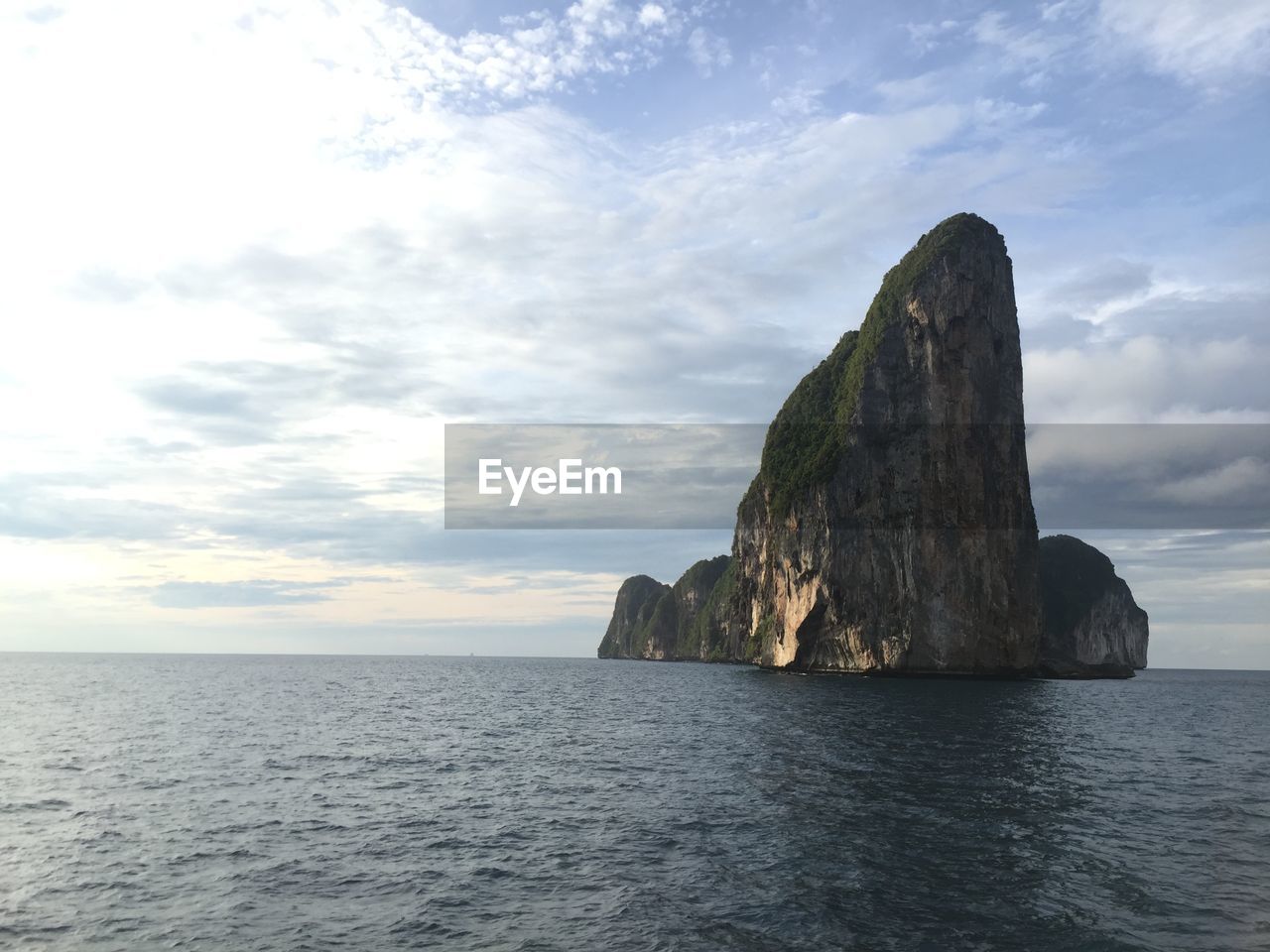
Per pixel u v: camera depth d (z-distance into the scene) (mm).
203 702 68938
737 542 167000
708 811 24578
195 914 15914
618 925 15180
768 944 14234
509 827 22812
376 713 59500
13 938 14672
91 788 28406
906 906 16109
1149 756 37219
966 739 41656
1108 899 16469
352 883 17844
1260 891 17047
